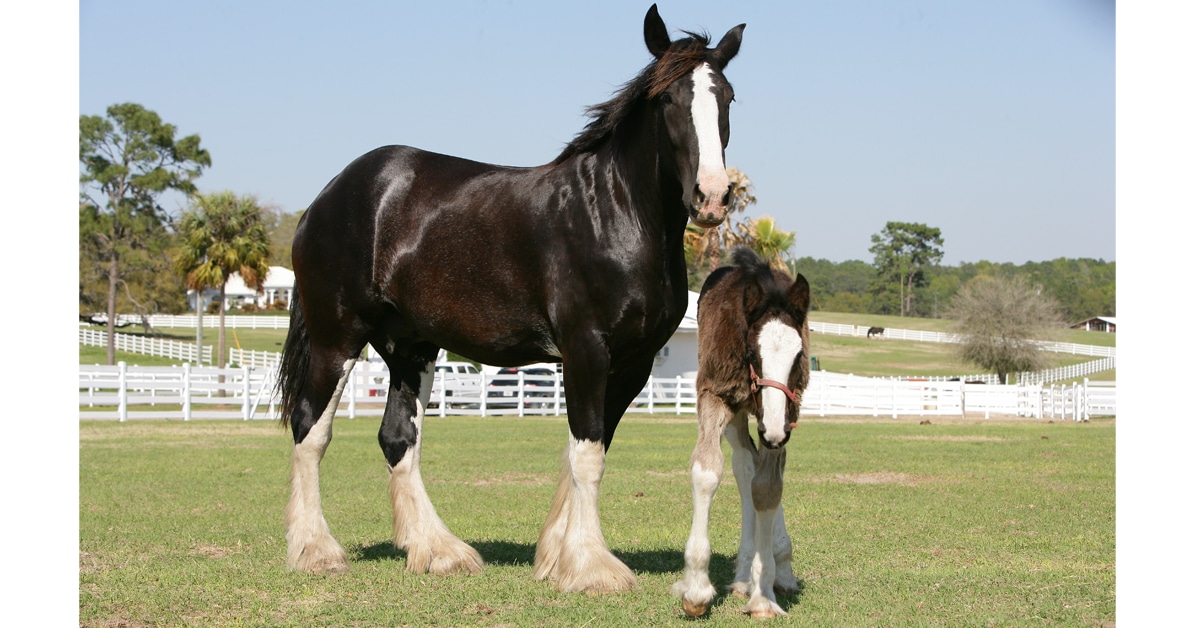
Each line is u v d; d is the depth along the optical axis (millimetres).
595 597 6969
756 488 6457
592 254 7293
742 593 6988
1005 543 9594
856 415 37875
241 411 32125
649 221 7285
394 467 8273
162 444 20906
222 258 53094
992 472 16750
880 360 78750
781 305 6148
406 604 6852
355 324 8297
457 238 7816
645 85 7242
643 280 7289
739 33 7559
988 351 63344
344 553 8070
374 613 6566
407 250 8031
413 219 8062
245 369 29594
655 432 26469
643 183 7266
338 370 8328
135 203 76875
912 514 11570
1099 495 13523
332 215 8281
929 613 6652
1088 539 9867
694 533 6332
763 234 35406
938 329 107188
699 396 6562
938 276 154750
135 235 76375
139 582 7449
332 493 13391
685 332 42969
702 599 6242
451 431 25859
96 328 77938
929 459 19078
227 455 18453
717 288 6734
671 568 8211
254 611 6613
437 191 8078
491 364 8164
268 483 14172
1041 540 9773
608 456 19250
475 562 8008
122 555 8625
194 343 71188
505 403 34625
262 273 54250
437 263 7875
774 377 5906
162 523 10461
